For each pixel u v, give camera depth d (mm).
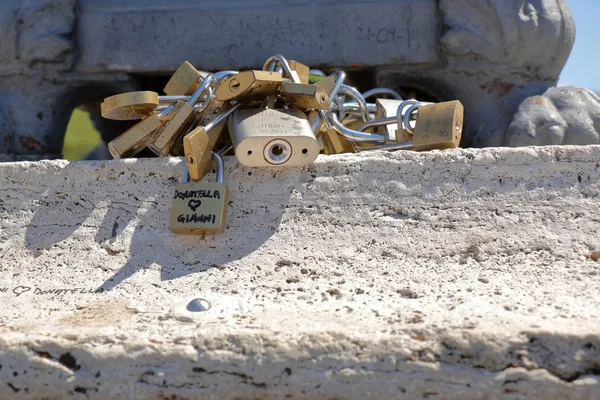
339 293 730
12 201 813
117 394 655
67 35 1187
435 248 760
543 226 762
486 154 785
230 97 815
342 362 646
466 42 1152
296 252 766
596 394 633
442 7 1154
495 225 765
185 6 1177
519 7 1143
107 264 774
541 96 1138
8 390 662
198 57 1178
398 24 1163
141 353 656
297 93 816
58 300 745
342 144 892
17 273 777
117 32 1188
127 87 1207
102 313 717
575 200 770
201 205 774
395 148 854
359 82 1246
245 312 710
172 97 860
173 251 777
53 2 1180
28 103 1216
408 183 785
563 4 1170
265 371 649
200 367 652
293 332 658
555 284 719
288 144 779
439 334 649
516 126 1108
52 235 796
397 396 643
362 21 1162
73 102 1240
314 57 1167
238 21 1171
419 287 731
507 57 1154
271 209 786
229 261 765
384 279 742
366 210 780
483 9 1143
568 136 1104
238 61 1174
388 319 681
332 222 778
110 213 799
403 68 1178
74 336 667
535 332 644
